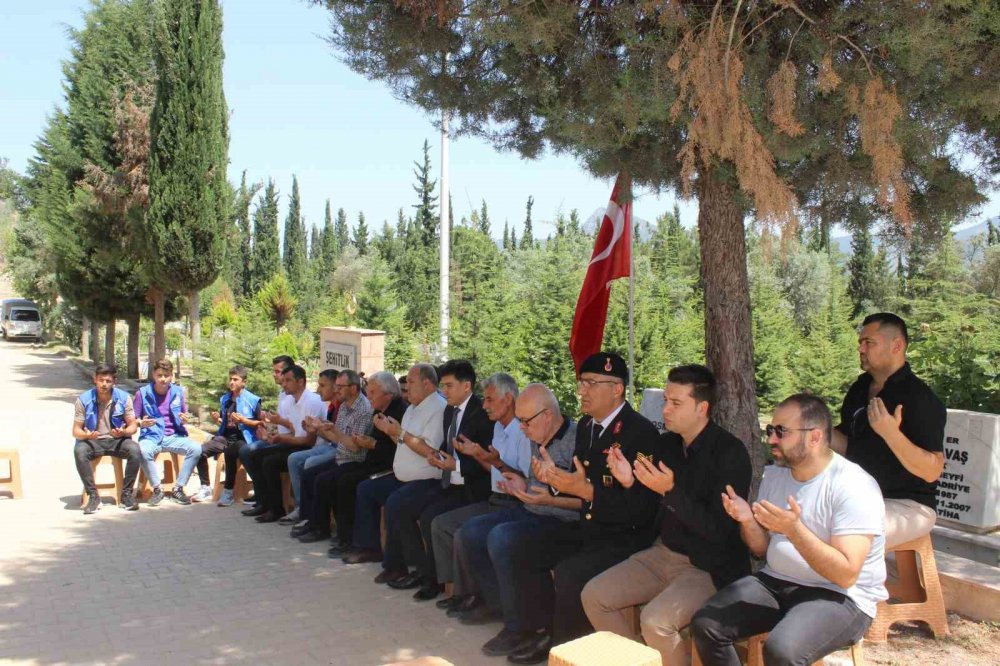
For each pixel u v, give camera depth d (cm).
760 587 370
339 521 711
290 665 473
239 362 1455
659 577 428
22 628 532
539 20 458
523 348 1081
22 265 3734
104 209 1842
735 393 568
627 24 466
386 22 541
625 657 266
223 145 1689
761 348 1290
